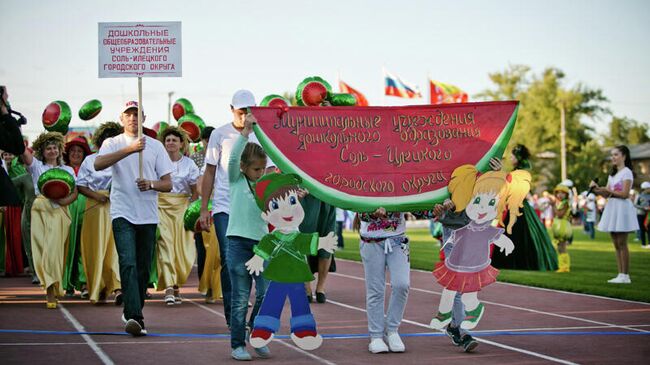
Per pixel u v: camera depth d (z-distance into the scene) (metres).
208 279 11.48
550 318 10.02
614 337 8.59
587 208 32.12
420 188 8.05
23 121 7.75
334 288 13.87
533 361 7.32
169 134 12.01
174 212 11.75
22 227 14.59
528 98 83.44
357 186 8.02
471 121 8.14
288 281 7.36
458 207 7.92
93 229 11.09
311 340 7.36
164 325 9.49
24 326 9.25
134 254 8.80
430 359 7.45
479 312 7.84
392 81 39.50
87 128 24.67
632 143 98.81
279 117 7.94
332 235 7.41
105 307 11.04
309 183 7.99
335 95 11.93
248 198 7.59
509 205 8.00
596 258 20.44
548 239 15.66
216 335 8.75
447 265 7.91
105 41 9.24
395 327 7.87
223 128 8.73
